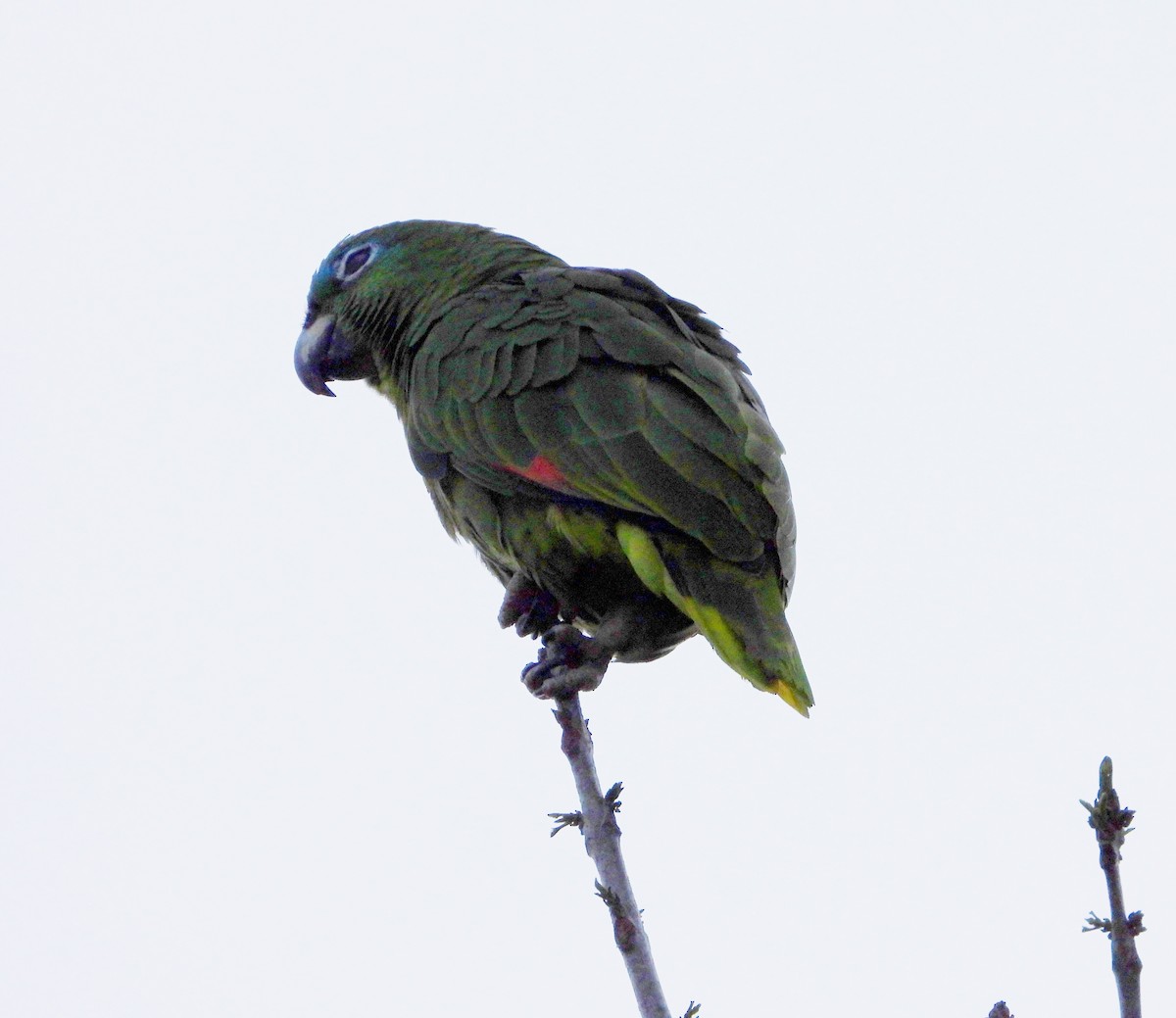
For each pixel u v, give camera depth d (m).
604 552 11.48
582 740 9.37
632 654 11.81
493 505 12.00
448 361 12.34
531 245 14.56
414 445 12.51
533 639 12.55
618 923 8.50
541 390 11.72
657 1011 8.27
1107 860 6.78
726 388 11.77
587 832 9.12
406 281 14.45
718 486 11.08
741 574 11.02
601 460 11.24
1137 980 6.73
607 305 12.20
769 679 10.59
